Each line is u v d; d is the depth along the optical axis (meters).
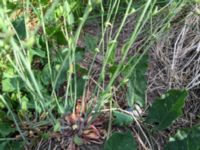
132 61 0.37
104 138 0.36
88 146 0.36
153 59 0.42
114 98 0.39
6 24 0.29
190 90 0.40
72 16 0.41
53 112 0.37
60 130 0.36
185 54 0.42
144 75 0.37
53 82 0.36
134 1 0.46
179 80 0.40
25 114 0.36
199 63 0.41
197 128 0.33
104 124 0.37
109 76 0.40
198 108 0.39
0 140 0.35
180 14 0.44
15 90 0.37
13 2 0.42
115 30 0.45
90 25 0.45
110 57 0.36
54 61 0.39
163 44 0.43
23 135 0.36
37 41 0.39
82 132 0.36
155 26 0.43
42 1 0.42
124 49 0.33
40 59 0.40
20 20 0.40
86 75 0.38
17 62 0.31
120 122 0.36
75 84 0.35
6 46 0.28
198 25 0.43
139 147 0.36
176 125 0.38
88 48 0.41
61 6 0.40
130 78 0.37
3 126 0.35
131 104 0.37
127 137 0.32
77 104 0.38
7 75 0.36
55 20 0.41
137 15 0.45
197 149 0.33
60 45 0.41
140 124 0.37
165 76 0.41
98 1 0.28
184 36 0.43
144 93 0.37
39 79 0.38
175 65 0.41
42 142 0.36
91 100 0.36
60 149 0.36
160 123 0.36
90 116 0.37
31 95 0.37
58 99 0.37
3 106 0.37
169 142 0.34
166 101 0.35
